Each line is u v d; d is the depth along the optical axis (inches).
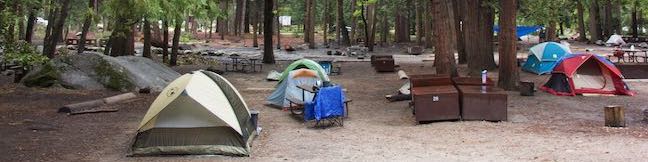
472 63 980.6
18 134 435.2
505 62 729.0
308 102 525.3
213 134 386.9
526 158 356.5
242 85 845.8
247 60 1331.2
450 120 511.8
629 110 573.0
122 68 729.0
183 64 1203.9
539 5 1369.3
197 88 394.9
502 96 506.0
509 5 717.9
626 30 2743.6
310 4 1919.3
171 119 384.2
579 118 526.3
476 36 971.9
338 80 925.2
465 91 516.4
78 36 2000.5
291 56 1542.8
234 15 2500.0
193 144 383.9
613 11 2230.6
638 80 850.8
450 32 747.4
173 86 404.2
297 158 371.6
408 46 1918.1
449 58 745.6
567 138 421.1
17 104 585.0
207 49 1737.2
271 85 845.8
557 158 352.5
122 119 515.8
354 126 498.9
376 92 757.3
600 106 600.7
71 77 711.7
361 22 2222.0
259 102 663.1
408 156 372.2
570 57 718.5
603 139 413.1
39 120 499.2
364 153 384.2
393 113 573.3
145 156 377.4
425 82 567.2
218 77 436.5
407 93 670.5
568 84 692.7
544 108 584.4
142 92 697.6
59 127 469.7
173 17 981.8
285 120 535.5
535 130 460.4
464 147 396.8
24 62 746.2
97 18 896.9
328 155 379.2
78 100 622.8
